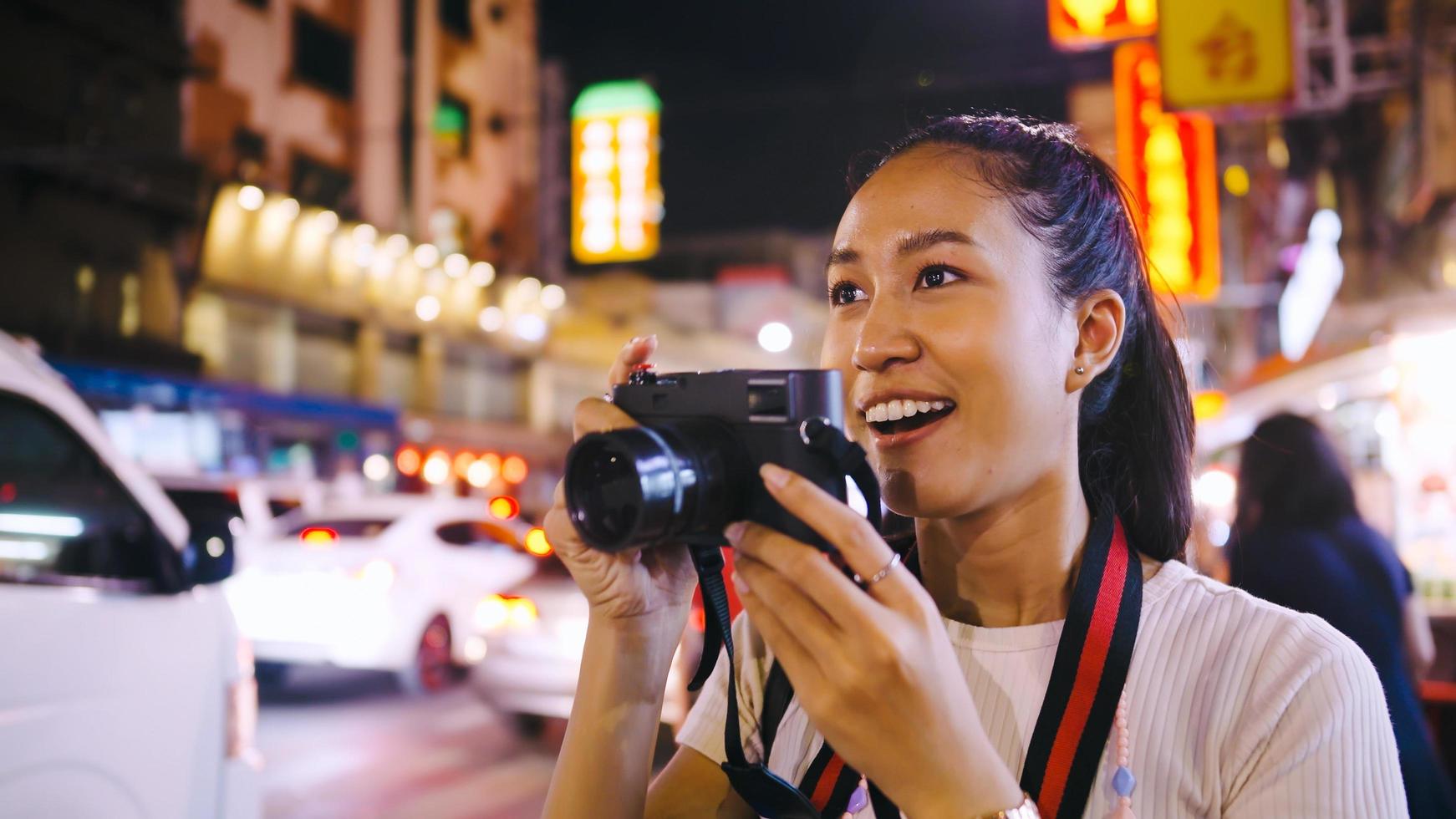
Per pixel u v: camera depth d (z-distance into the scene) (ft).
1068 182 3.25
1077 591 3.14
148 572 7.91
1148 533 3.66
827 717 2.60
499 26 75.31
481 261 68.18
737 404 2.87
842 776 3.29
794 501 2.63
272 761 18.24
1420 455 14.61
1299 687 2.83
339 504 26.76
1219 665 2.97
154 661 7.59
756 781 3.18
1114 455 3.72
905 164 3.23
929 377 3.00
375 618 22.98
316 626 22.91
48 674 6.79
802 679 2.65
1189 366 3.99
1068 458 3.26
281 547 23.89
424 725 21.08
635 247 41.37
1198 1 21.13
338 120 61.16
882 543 2.61
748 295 105.60
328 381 60.34
